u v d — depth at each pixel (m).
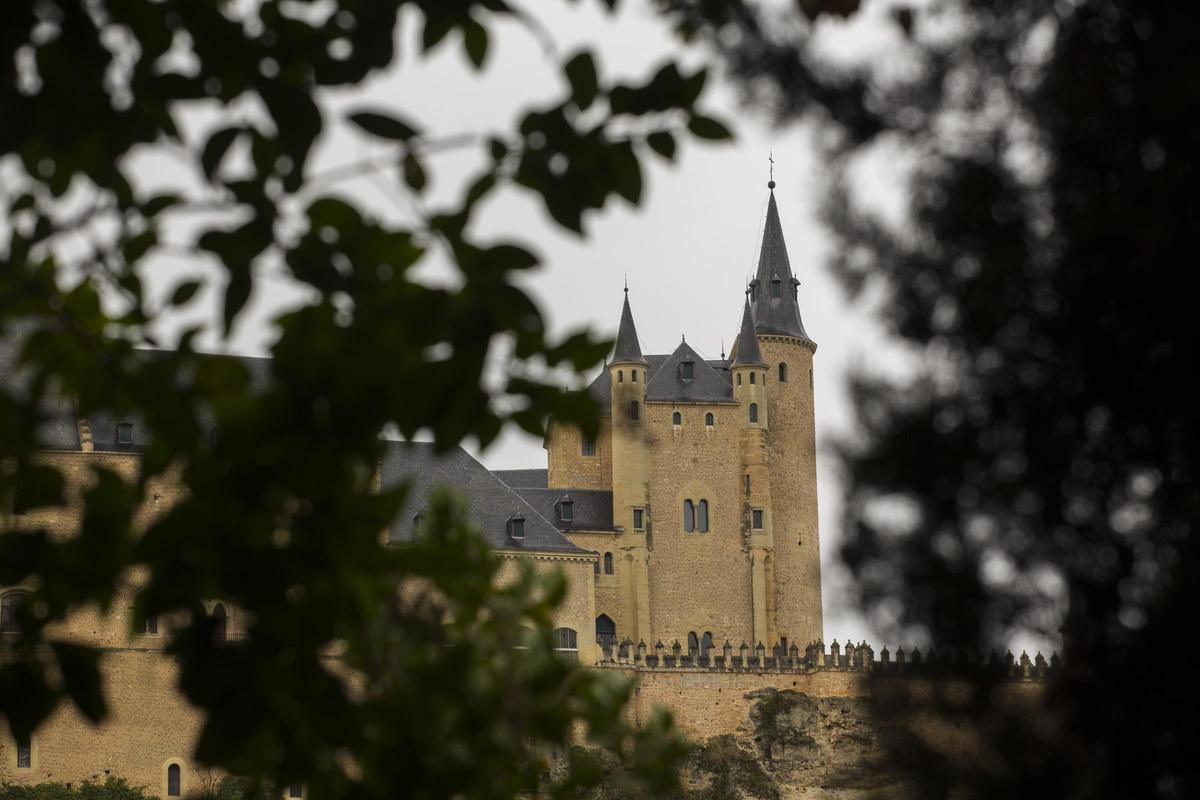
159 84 15.98
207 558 16.05
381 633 17.97
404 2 16.39
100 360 16.91
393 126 16.14
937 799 21.88
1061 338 22.30
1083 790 21.23
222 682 16.25
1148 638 21.14
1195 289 21.38
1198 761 20.88
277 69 16.20
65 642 16.59
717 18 20.25
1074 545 22.06
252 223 16.53
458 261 16.58
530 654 21.36
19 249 16.78
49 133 15.81
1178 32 21.84
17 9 15.12
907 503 23.08
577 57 16.72
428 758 17.14
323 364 16.38
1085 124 22.41
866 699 23.14
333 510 16.33
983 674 22.42
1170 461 21.94
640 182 16.97
